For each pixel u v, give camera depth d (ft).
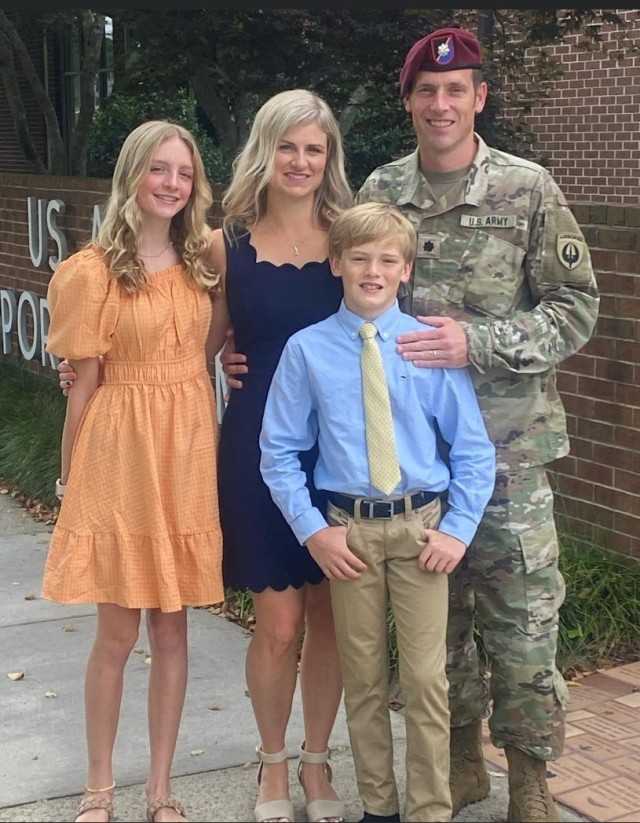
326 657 10.23
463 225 9.55
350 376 9.26
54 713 12.85
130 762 11.61
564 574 14.94
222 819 10.42
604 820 10.39
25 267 29.50
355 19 19.88
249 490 9.78
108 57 41.01
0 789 11.10
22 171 48.93
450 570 9.16
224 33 20.27
